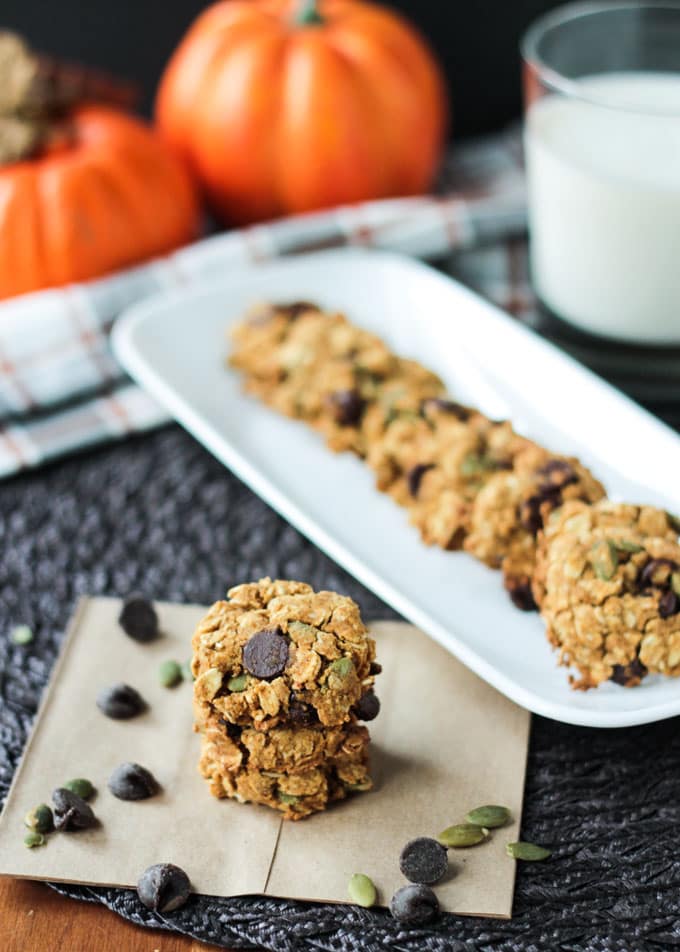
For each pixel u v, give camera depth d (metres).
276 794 0.54
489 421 0.62
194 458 0.66
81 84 0.72
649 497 0.61
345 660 0.52
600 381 0.64
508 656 0.57
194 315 0.68
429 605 0.59
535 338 0.66
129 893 0.53
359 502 0.62
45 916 0.53
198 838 0.54
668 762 0.56
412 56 0.75
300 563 0.62
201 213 0.78
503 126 0.85
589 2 0.81
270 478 0.63
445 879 0.53
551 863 0.54
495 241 0.74
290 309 0.67
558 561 0.56
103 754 0.56
